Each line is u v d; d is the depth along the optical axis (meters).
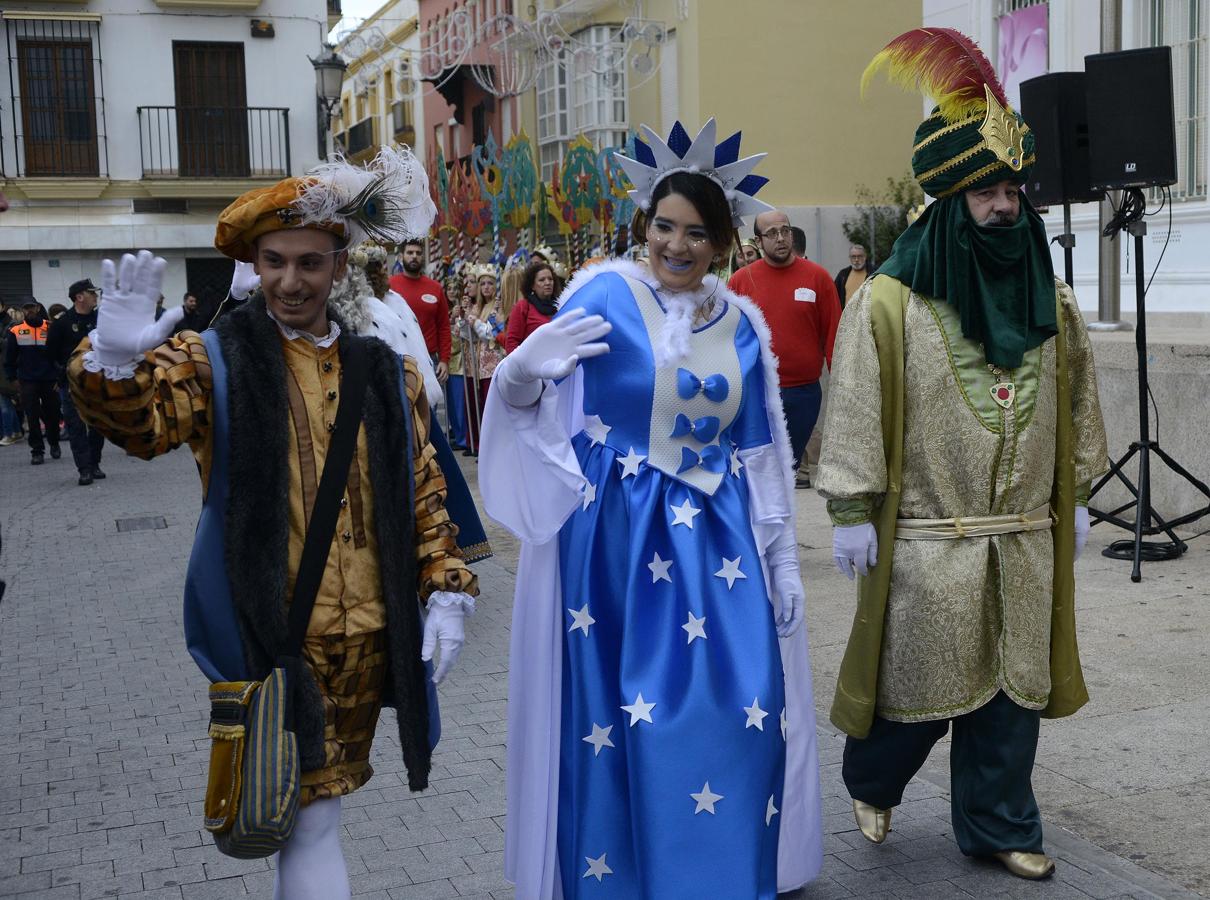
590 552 3.18
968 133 3.39
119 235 24.95
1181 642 5.65
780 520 3.38
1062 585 3.60
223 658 2.65
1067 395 3.60
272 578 2.62
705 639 3.10
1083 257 11.40
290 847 2.76
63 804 4.36
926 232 3.51
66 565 8.74
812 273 7.45
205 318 21.36
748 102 21.61
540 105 26.73
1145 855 3.69
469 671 5.77
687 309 3.26
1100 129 7.15
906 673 3.51
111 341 2.43
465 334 13.09
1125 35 10.96
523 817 3.20
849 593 6.76
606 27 23.31
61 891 3.68
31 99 24.70
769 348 3.40
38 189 24.41
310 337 2.77
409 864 3.80
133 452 2.58
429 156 34.59
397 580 2.75
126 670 6.05
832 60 21.86
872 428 3.46
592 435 3.27
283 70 25.81
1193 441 7.68
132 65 25.06
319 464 2.72
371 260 5.70
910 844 3.81
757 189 3.30
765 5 21.47
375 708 2.86
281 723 2.58
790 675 3.40
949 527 3.48
